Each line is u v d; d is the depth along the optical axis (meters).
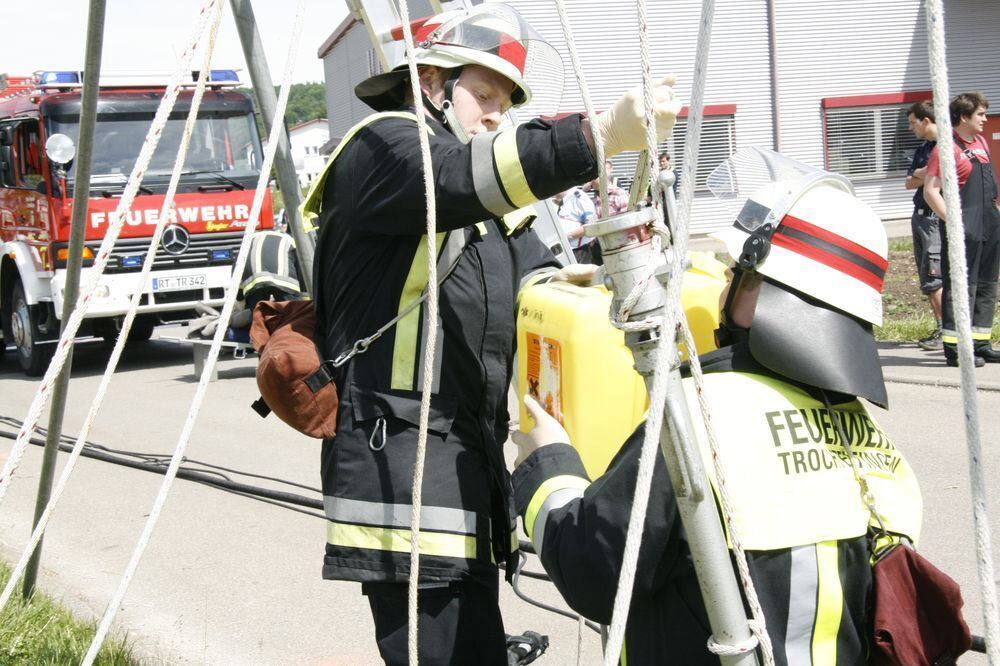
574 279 2.77
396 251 2.41
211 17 1.92
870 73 27.42
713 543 1.65
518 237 2.72
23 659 3.51
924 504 5.23
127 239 11.59
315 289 2.63
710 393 1.84
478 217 2.15
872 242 1.89
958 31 27.47
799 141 27.42
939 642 1.81
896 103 27.55
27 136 11.83
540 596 4.50
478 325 2.44
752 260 1.83
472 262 2.45
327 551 2.45
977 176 8.20
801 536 1.75
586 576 1.84
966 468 5.77
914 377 8.07
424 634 2.39
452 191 2.10
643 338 1.65
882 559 1.81
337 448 2.45
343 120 30.28
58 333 12.31
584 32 25.59
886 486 1.91
